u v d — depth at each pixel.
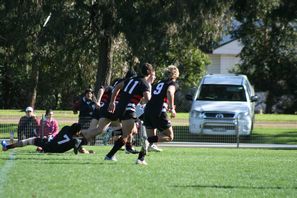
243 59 166.12
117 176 30.98
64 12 93.00
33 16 93.06
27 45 97.19
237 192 27.03
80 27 94.06
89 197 24.33
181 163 39.88
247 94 76.81
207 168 36.84
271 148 67.12
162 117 38.44
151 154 50.88
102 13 93.69
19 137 62.31
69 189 26.20
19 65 112.00
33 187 26.48
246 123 73.12
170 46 99.50
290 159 47.38
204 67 163.88
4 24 108.88
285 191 27.70
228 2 94.75
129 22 92.56
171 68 38.72
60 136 41.06
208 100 76.19
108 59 100.38
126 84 39.09
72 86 134.62
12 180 28.61
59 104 152.62
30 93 131.12
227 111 73.31
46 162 37.59
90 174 31.47
